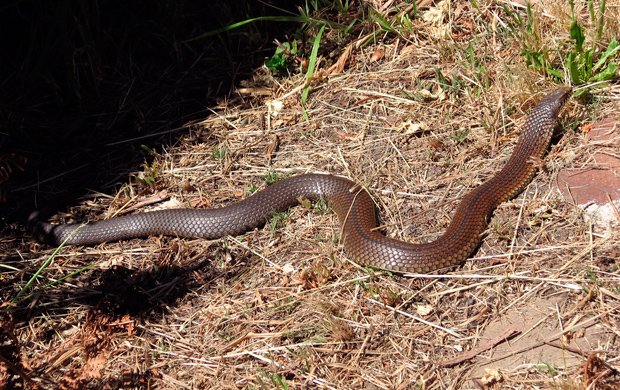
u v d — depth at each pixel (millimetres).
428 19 3104
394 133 2898
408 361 2486
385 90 2998
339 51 3107
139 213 2818
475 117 2881
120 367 2566
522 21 3012
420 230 2697
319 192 2789
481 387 2424
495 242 2639
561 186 2701
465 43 3049
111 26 3203
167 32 3184
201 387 2514
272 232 2754
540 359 2443
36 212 2855
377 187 2799
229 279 2688
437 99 2932
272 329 2578
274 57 3084
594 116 2807
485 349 2477
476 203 2666
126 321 2605
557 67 2924
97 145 3023
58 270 2764
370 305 2576
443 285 2588
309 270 2650
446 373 2459
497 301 2539
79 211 2889
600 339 2445
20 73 3145
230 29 3170
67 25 3143
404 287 2596
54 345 2625
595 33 2906
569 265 2559
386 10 3162
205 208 2826
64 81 3145
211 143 2984
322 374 2490
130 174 2945
